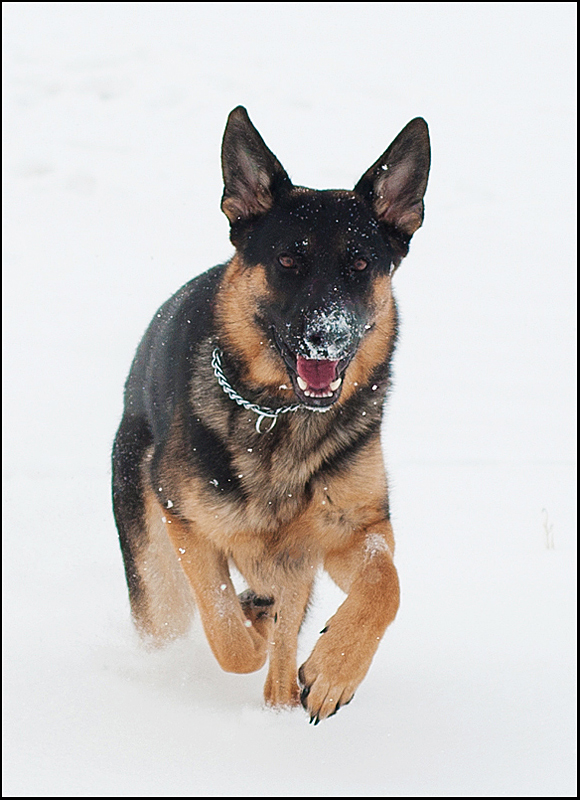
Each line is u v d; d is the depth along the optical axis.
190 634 5.40
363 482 4.51
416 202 4.75
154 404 5.11
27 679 4.45
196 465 4.53
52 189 29.39
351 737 3.92
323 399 4.23
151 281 19.66
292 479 4.48
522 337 16.38
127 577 5.37
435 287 20.66
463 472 9.17
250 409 4.47
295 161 33.16
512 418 11.55
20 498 8.01
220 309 4.69
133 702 4.24
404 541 7.09
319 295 4.26
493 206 29.78
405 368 14.23
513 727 3.98
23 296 17.78
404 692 4.41
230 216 4.70
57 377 12.58
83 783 3.46
